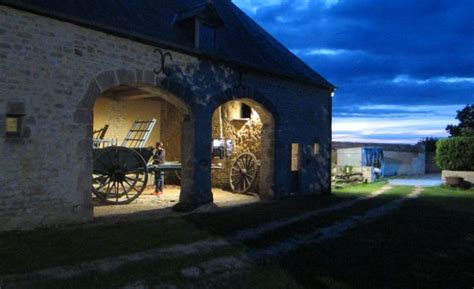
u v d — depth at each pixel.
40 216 7.27
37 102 7.19
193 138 9.87
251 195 12.98
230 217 8.83
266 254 6.06
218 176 14.71
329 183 14.48
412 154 28.78
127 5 9.45
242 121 14.02
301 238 7.12
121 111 14.30
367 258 5.86
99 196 10.23
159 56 9.09
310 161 13.56
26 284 4.52
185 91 9.60
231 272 5.18
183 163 10.08
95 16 8.08
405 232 7.68
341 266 5.47
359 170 21.27
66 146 7.60
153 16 9.85
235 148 14.28
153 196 12.15
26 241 6.26
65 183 7.60
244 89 11.08
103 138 13.37
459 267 5.52
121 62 8.41
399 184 19.64
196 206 9.83
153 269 5.21
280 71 11.94
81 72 7.79
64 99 7.55
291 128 12.70
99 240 6.52
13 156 6.91
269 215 9.24
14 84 6.89
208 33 10.45
